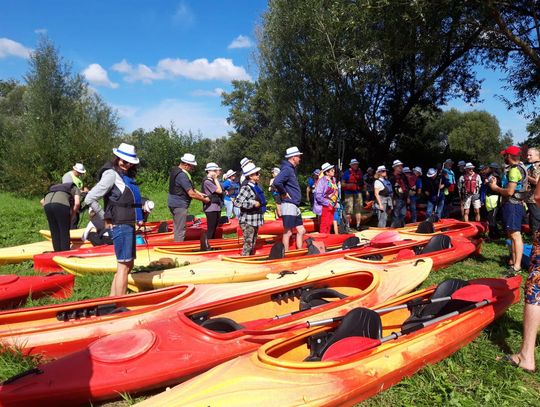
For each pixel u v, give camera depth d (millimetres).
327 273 6145
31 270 7938
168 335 4035
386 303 4551
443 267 7484
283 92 20156
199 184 29234
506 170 6898
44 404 3277
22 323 4438
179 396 2990
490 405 3453
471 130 41438
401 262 6461
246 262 6887
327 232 9742
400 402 3443
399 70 19250
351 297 4797
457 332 4016
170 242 8641
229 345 3961
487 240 10148
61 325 4285
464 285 4836
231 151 46938
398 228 9938
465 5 11836
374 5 12914
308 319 4375
